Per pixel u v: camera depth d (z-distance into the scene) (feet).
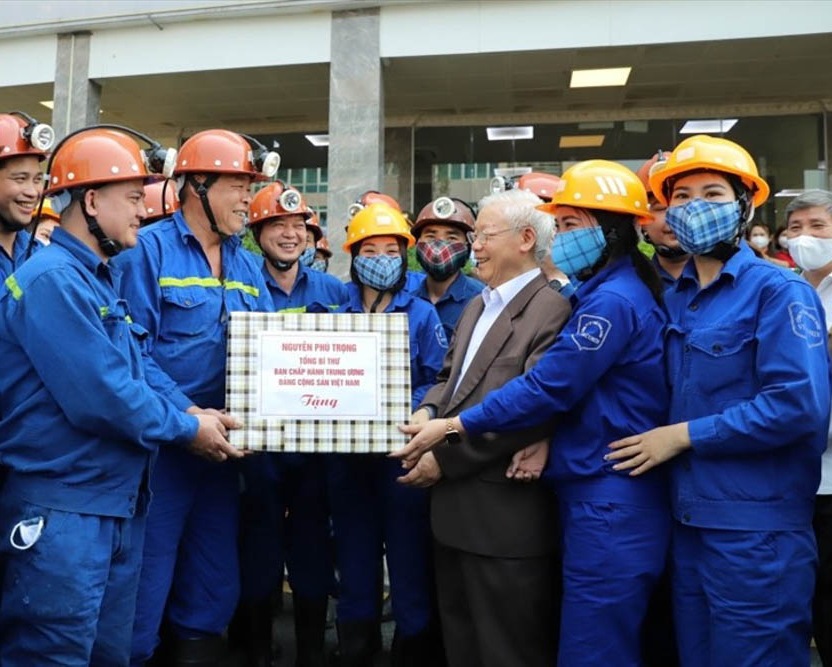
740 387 6.99
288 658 11.90
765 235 25.22
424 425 8.37
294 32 33.45
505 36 31.78
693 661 7.22
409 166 41.73
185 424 7.98
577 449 7.78
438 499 8.79
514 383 7.91
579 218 8.14
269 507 11.18
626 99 38.88
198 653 9.62
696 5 30.66
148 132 45.14
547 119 40.93
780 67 34.19
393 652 10.91
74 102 35.83
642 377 7.67
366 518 11.08
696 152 7.31
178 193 9.81
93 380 7.02
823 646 9.04
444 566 9.14
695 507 7.07
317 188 43.60
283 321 8.63
